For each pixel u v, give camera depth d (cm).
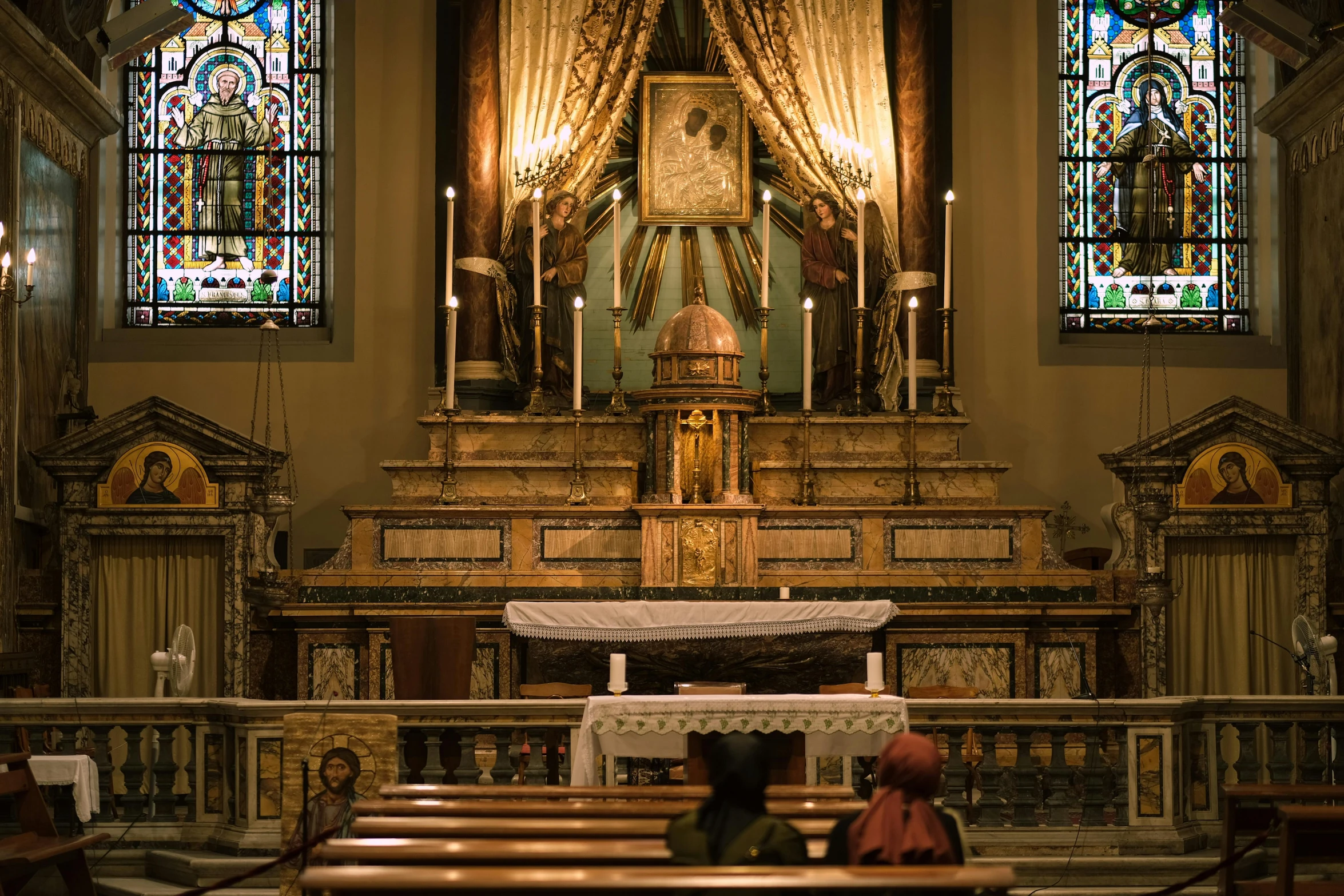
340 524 1382
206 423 1234
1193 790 913
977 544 1200
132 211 1442
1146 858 849
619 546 1188
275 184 1448
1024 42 1445
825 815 609
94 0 1326
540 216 1302
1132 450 1242
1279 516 1241
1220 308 1462
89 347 1384
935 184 1348
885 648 1166
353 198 1414
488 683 1159
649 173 1373
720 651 1102
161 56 1455
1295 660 1164
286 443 1388
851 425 1269
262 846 853
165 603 1249
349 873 434
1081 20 1474
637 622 1088
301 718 759
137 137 1448
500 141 1343
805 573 1184
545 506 1209
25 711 894
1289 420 1235
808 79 1345
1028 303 1420
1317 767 916
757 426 1266
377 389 1398
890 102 1359
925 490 1250
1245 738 915
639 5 1352
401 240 1410
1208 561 1262
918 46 1348
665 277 1379
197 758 894
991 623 1172
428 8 1434
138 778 904
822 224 1330
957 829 511
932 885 432
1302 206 1389
